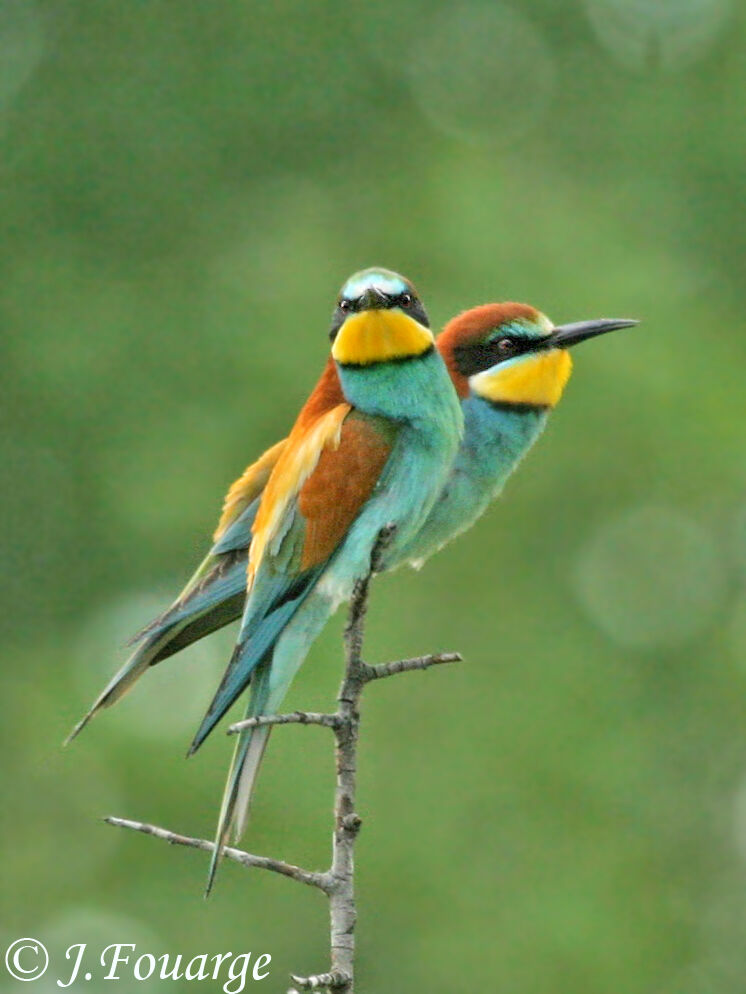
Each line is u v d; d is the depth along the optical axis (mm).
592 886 13586
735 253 16453
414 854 13578
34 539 15828
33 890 14289
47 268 16453
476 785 13852
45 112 16781
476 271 15297
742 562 14852
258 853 13391
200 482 15297
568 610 14633
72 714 15383
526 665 14422
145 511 15312
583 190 16641
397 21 17016
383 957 13375
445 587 14500
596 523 14836
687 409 14930
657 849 13969
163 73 16812
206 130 16734
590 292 15141
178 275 16391
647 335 15102
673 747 14445
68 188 16672
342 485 8305
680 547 14852
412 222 16016
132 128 16734
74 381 15992
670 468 14844
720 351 15492
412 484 8375
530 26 17203
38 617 15812
